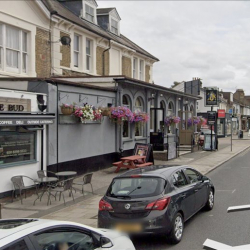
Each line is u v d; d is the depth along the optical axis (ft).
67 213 31.14
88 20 72.33
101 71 71.00
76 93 46.16
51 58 55.62
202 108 159.63
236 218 29.35
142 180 24.20
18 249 12.00
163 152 68.95
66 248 13.79
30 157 38.65
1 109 34.17
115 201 23.26
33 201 35.32
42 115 37.55
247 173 56.44
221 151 94.53
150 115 74.43
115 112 53.36
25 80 40.78
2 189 34.55
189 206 26.09
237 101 226.99
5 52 46.60
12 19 47.09
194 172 30.07
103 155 54.13
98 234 15.72
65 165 44.14
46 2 59.62
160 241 24.17
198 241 23.88
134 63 88.69
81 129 47.75
